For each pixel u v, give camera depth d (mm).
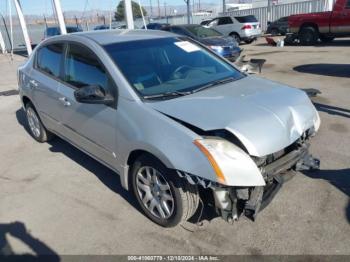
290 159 3191
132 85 3484
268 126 3000
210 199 3094
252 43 21219
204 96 3430
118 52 3822
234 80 3977
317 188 3834
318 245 3023
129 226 3463
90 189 4195
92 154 4168
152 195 3400
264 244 3078
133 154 3459
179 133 2945
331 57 12633
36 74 5160
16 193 4254
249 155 2854
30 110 5711
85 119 3984
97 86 3535
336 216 3363
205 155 2777
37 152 5445
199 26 15008
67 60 4418
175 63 4020
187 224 3402
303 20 17188
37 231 3494
